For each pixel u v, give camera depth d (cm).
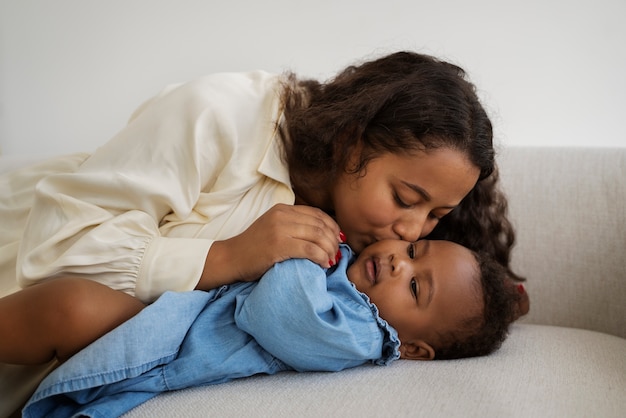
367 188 97
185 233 96
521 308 118
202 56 168
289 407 73
